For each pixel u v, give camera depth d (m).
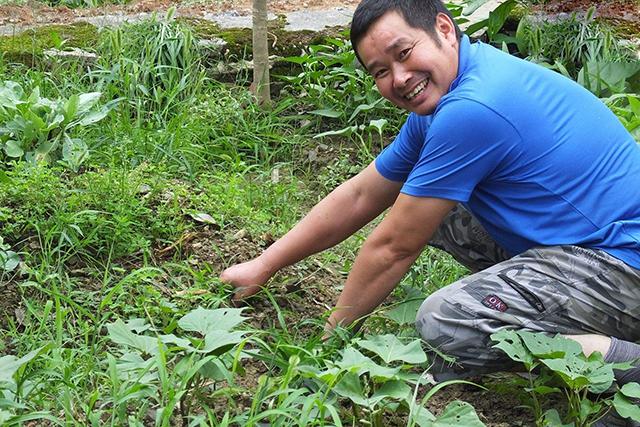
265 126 5.40
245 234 4.31
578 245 3.23
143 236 4.13
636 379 3.20
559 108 3.24
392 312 3.57
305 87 5.70
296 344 3.60
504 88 3.16
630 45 6.04
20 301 3.80
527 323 3.23
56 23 6.27
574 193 3.21
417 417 2.93
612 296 3.22
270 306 3.90
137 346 3.03
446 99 3.16
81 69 5.63
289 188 4.84
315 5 6.66
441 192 3.17
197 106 5.38
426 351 3.41
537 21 6.17
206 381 3.24
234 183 4.57
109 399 3.04
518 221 3.26
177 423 3.15
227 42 5.94
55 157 4.81
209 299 3.68
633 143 3.36
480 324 3.23
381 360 3.37
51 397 3.17
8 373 2.81
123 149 4.81
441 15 3.23
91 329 3.59
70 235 4.07
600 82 5.57
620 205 3.23
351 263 4.34
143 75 5.57
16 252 4.02
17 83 5.04
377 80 3.25
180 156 4.96
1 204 4.16
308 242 3.71
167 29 5.79
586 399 3.15
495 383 3.48
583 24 6.01
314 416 3.03
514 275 3.24
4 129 4.78
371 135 5.48
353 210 3.68
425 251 4.34
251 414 2.95
